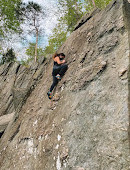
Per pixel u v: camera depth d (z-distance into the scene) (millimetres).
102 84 3006
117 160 1995
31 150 4348
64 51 6367
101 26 4215
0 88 15055
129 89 2357
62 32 17906
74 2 15523
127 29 3150
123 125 2133
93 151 2416
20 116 6977
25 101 7629
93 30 4676
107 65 3154
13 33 20406
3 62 21547
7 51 21516
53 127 3840
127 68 2555
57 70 4883
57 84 4938
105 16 4320
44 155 3602
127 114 2156
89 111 2936
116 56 3037
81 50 4742
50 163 3227
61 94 4453
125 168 1867
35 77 8664
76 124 3076
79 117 3102
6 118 9891
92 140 2533
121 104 2338
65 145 3055
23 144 5027
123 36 3145
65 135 3195
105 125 2434
